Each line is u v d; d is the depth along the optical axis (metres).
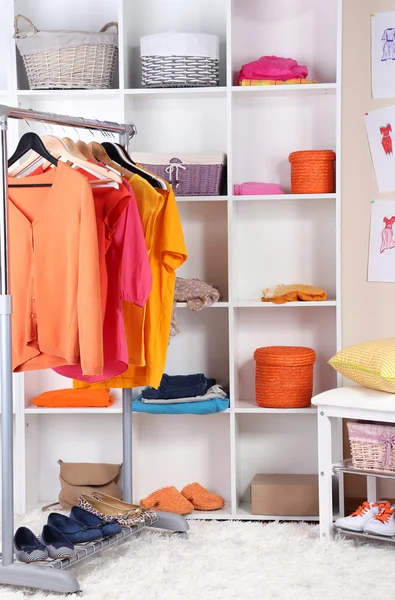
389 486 3.94
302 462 4.04
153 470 4.10
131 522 3.24
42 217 2.95
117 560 3.14
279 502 3.72
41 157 3.13
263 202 4.01
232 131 3.78
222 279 4.05
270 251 4.03
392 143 3.89
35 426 4.02
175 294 3.70
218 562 3.11
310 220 4.00
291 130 3.99
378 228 3.93
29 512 3.84
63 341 2.93
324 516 3.37
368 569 3.01
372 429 3.33
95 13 4.04
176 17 4.02
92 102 4.04
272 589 2.84
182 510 3.71
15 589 2.90
